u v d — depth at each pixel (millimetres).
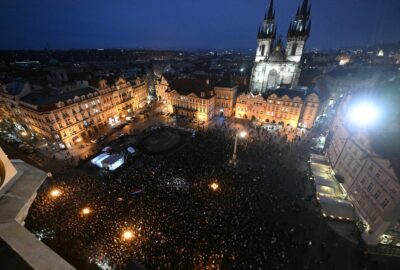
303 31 78750
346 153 42312
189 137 67438
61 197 39125
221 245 30578
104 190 41219
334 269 29469
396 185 29312
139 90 94562
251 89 97812
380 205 31391
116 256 28812
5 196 5008
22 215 4789
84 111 67188
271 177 46656
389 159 31203
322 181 43438
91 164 51844
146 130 73312
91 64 196750
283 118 75250
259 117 80188
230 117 85688
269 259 29719
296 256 30578
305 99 70375
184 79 88750
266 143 61969
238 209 36969
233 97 84812
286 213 37375
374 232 31500
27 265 3414
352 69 90500
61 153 58656
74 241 30688
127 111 87062
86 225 33031
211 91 83312
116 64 198750
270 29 86500
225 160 52750
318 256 30906
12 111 68188
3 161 5320
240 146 59406
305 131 71375
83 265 28016
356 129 40844
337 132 50062
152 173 47000
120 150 59906
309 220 36438
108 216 34719
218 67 181375
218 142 61969
